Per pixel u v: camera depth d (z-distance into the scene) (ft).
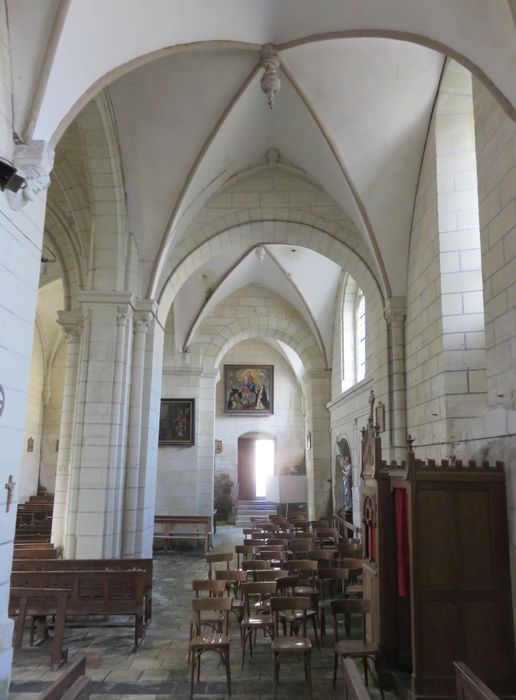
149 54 19.88
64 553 28.53
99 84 18.22
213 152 30.86
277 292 60.13
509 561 17.54
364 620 19.63
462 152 26.50
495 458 18.90
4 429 14.46
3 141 14.60
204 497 55.31
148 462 32.53
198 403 57.06
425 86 26.40
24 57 15.07
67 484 31.45
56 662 20.18
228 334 59.00
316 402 58.54
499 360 18.74
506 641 17.15
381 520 20.48
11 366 14.83
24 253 15.51
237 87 27.17
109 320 30.42
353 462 45.52
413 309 30.37
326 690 18.63
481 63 17.10
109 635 24.53
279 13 21.81
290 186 36.96
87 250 32.96
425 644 17.15
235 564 44.16
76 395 30.53
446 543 17.62
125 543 30.14
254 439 83.15
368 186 30.76
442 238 25.90
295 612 22.63
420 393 28.53
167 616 28.02
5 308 14.48
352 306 53.36
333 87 27.30
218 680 19.47
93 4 15.76
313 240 37.50
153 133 29.19
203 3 19.63
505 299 18.35
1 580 14.29
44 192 16.71
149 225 32.17
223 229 36.65
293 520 51.52
